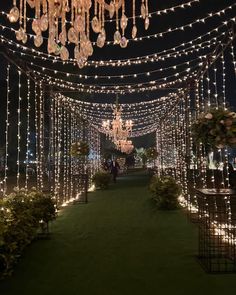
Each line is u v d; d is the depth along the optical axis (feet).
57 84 36.68
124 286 14.99
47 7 14.62
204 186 30.81
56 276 16.38
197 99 31.40
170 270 16.81
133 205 38.75
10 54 26.21
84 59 14.30
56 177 43.11
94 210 36.04
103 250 20.52
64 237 23.91
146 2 14.57
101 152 113.19
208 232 20.01
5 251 16.43
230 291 14.24
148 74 33.45
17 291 14.75
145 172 117.70
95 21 14.05
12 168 96.94
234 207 27.37
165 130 68.80
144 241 22.41
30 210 21.74
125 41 14.51
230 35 21.77
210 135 18.42
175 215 31.40
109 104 57.31
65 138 52.34
